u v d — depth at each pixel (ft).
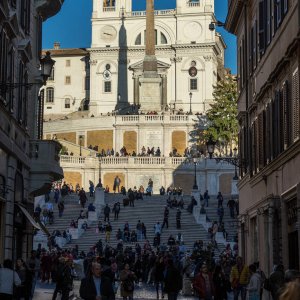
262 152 95.86
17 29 86.43
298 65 71.00
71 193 221.66
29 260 91.20
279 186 84.69
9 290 54.95
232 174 255.50
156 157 261.65
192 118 288.92
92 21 350.23
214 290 69.36
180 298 99.40
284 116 79.66
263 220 92.84
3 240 83.66
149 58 331.16
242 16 118.62
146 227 183.52
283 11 80.43
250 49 108.99
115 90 345.31
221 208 182.39
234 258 123.85
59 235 168.45
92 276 44.98
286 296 22.70
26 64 96.73
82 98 363.15
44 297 88.43
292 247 78.54
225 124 279.90
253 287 66.95
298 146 71.77
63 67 365.81
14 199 90.12
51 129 308.60
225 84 287.07
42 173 101.71
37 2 106.11
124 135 293.84
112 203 204.74
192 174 258.78
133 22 348.18
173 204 196.34
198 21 341.82
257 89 101.45
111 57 347.56
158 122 289.33
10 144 84.28
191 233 175.83
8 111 82.58
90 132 299.38
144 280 127.95
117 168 261.65
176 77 340.59
